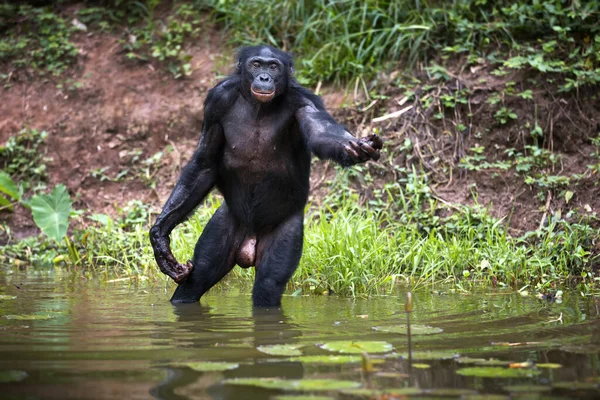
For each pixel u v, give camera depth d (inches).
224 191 420.2
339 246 480.7
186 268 409.1
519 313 366.0
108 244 607.2
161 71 767.1
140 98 751.7
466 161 617.6
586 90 639.8
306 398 213.5
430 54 702.5
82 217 668.7
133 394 216.8
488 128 639.1
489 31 687.7
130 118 738.8
